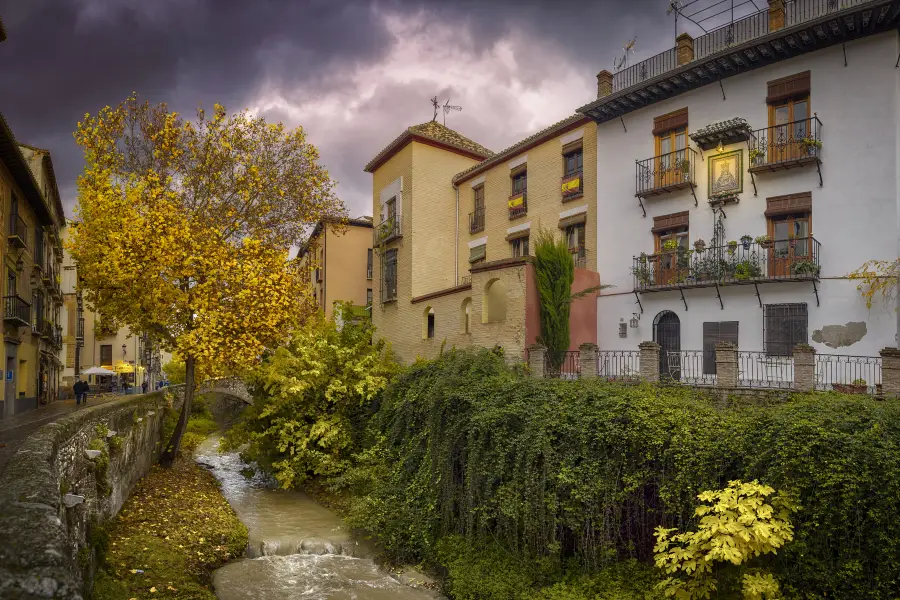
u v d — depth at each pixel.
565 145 23.33
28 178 22.92
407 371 17.28
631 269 20.47
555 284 18.97
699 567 7.86
